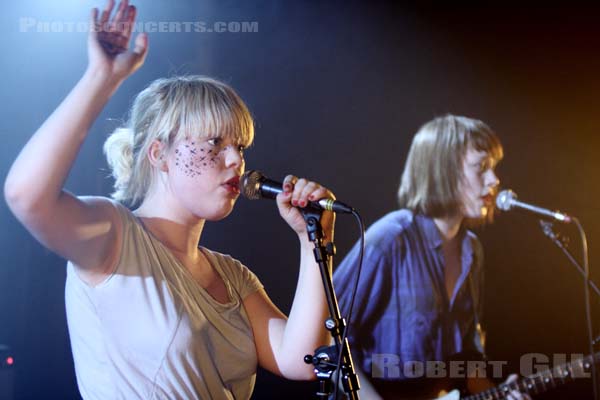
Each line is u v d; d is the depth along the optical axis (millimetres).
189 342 1677
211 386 1725
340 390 2342
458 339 3408
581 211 3916
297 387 3814
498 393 3332
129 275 1661
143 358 1651
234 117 1824
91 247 1582
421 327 3318
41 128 1444
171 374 1649
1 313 3912
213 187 1787
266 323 1941
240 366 1826
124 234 1680
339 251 3777
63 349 3924
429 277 3408
